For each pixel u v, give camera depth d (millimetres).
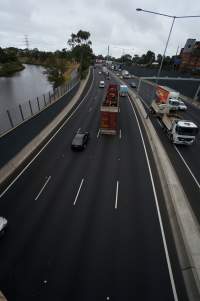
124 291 13297
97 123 41188
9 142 25047
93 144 32250
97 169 25641
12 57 151500
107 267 14617
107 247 15984
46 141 32750
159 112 43469
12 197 20656
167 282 13836
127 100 63156
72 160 27469
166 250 15891
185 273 14375
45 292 13094
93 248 15859
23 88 90250
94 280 13820
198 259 15125
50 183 22797
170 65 163500
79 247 15891
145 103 60688
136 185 22969
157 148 31875
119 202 20422
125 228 17641
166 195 21672
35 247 15789
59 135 35094
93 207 19688
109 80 96062
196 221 18516
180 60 152375
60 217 18500
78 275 14062
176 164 27719
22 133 28016
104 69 126375
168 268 14656
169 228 17797
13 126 26547
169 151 31359
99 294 13102
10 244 15969
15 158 26188
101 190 21953
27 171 24844
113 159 28109
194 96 70375
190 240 16625
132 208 19766
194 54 139500
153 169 26172
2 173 23422
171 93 54625
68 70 116438
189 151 31812
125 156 29078
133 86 84312
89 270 14383
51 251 15539
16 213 18797
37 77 122875
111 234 17062
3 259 14883
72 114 45812
